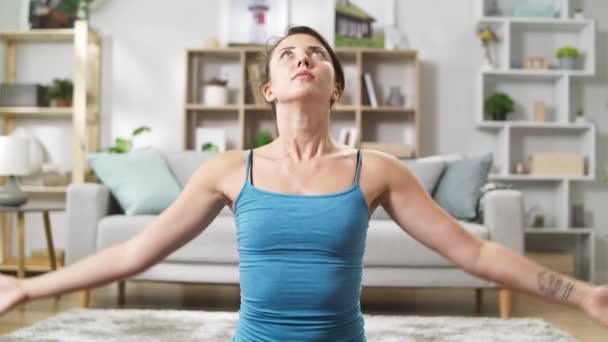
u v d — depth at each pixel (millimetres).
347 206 886
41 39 4922
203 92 5008
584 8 5020
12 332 2312
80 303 3133
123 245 891
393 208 942
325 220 874
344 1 4922
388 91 4953
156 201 3162
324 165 930
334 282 879
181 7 5027
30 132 4945
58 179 4648
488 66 4738
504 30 4766
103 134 4988
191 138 4953
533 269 823
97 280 858
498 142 4934
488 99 4809
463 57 4980
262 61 1089
